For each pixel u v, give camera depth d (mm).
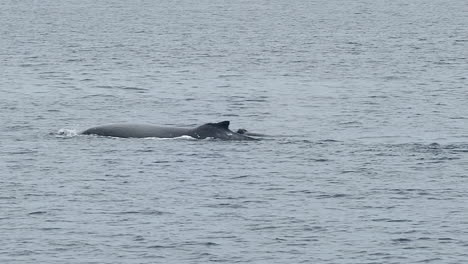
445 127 167625
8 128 160625
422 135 159375
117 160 134625
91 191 118375
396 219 107750
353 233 102875
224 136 149375
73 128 163500
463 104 195000
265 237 101562
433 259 95312
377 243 99875
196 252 97062
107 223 105750
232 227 104688
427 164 133750
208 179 124750
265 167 131375
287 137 155000
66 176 125500
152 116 180375
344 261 94812
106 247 98250
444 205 113312
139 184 121875
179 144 145125
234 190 119438
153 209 110938
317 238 101312
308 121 174250
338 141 152000
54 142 147125
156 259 95125
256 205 112938
